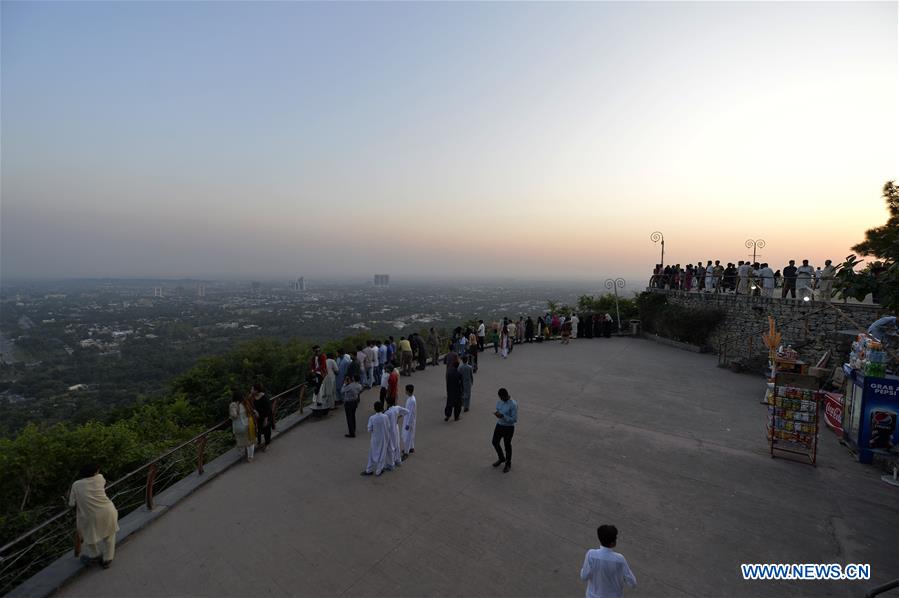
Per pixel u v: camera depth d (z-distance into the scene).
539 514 6.21
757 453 8.23
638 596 4.59
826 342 13.29
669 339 20.69
